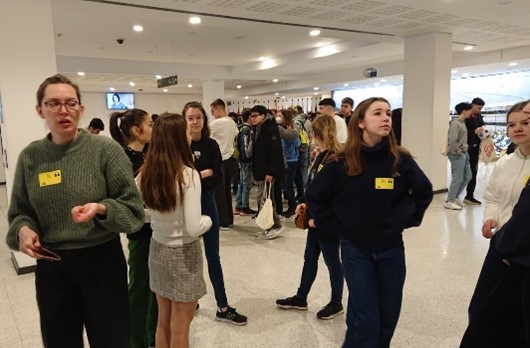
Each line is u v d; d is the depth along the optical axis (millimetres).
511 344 1606
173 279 1896
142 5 4652
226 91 18172
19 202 1512
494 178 2092
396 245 1861
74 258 1488
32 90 3625
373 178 1822
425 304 2928
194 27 7102
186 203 1822
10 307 3029
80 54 9680
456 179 5785
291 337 2533
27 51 3582
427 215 5523
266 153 4375
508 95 11406
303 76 14164
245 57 10711
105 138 1580
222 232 4930
